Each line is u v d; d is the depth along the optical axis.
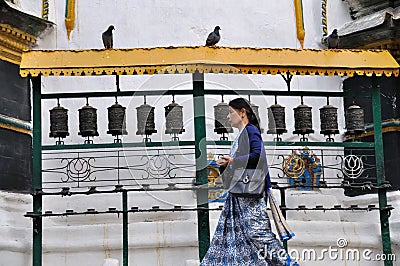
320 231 11.66
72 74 10.12
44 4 12.70
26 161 12.28
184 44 12.62
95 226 11.27
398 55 13.00
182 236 11.13
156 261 11.04
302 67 10.41
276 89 12.83
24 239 11.19
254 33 12.88
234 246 9.28
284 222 9.47
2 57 12.12
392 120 12.80
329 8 13.48
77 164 12.02
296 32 13.12
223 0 12.88
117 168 10.79
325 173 12.87
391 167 12.76
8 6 11.80
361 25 13.02
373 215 12.39
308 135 12.84
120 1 12.74
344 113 13.01
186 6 12.77
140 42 12.58
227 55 10.23
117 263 10.88
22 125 12.27
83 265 11.06
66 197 11.94
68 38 12.65
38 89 10.49
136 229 11.19
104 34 10.76
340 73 10.59
